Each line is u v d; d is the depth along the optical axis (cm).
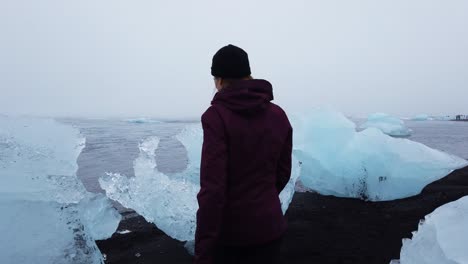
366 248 267
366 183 419
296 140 466
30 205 190
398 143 432
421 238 170
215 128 111
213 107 115
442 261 148
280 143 125
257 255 118
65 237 194
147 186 283
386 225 321
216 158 108
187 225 270
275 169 127
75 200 217
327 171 439
